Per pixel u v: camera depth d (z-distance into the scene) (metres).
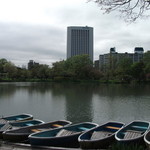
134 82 92.31
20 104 32.03
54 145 10.18
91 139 10.13
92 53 193.00
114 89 62.12
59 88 64.88
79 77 103.69
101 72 106.12
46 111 26.22
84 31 190.38
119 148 7.38
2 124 12.80
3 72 115.75
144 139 9.15
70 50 189.62
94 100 36.88
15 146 10.02
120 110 27.09
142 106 30.45
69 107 29.22
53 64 110.19
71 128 12.09
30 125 12.84
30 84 86.56
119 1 8.33
